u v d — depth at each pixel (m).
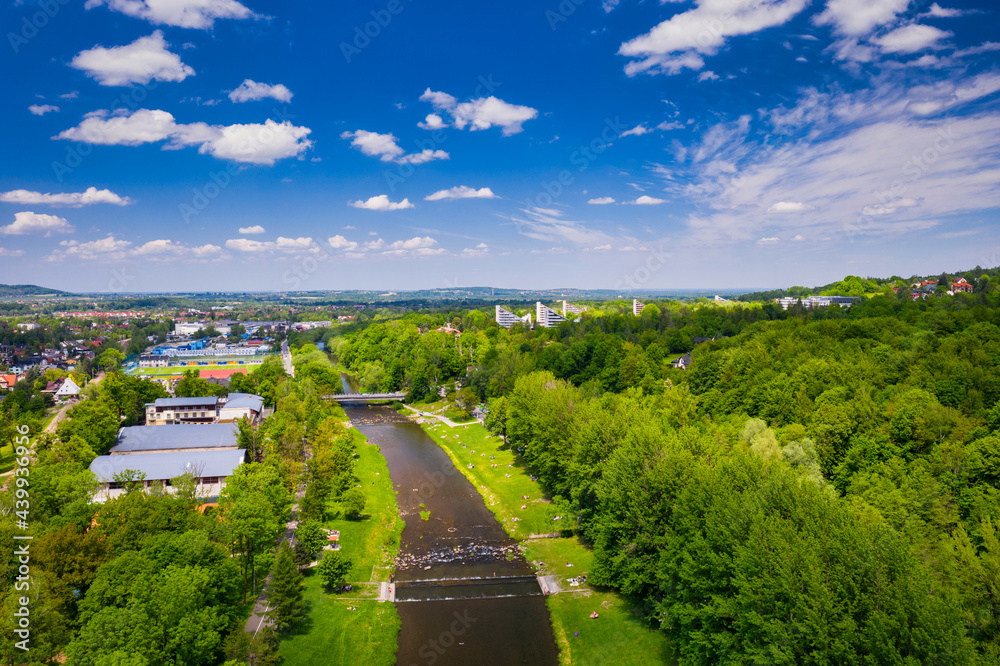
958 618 39.75
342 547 80.75
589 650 59.97
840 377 104.06
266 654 54.91
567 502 87.25
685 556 54.91
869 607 40.88
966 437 73.94
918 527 58.09
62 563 55.12
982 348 103.88
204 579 53.56
